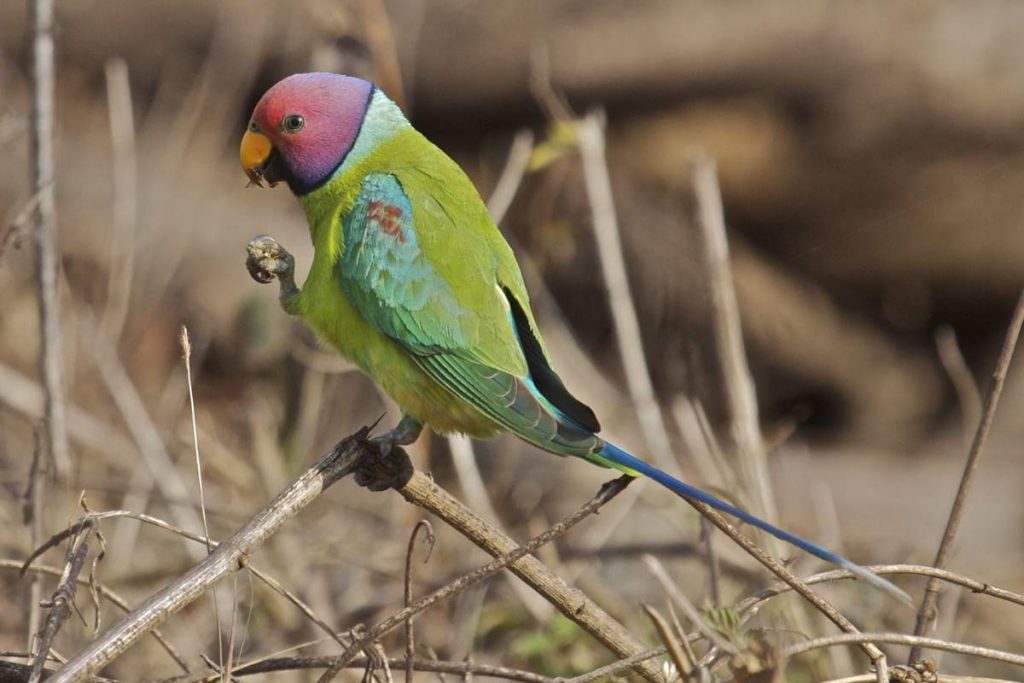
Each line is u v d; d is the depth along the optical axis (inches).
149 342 579.2
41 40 369.7
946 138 654.5
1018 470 585.9
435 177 303.7
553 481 486.3
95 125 722.8
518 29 720.3
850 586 422.0
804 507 543.8
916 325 667.4
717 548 400.2
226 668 253.8
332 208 307.3
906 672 256.2
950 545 283.0
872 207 666.2
